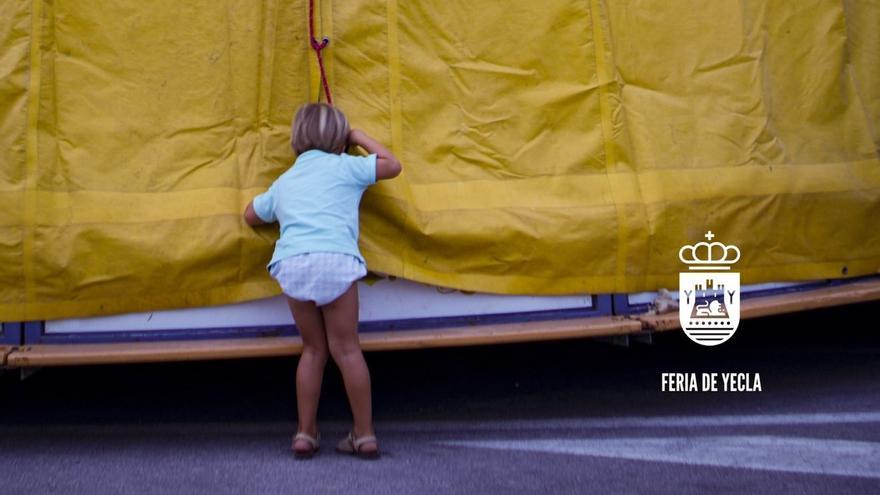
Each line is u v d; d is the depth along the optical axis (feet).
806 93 14.83
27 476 12.14
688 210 13.96
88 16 13.16
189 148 13.26
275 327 13.39
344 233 11.95
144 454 13.01
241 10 13.35
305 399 12.42
